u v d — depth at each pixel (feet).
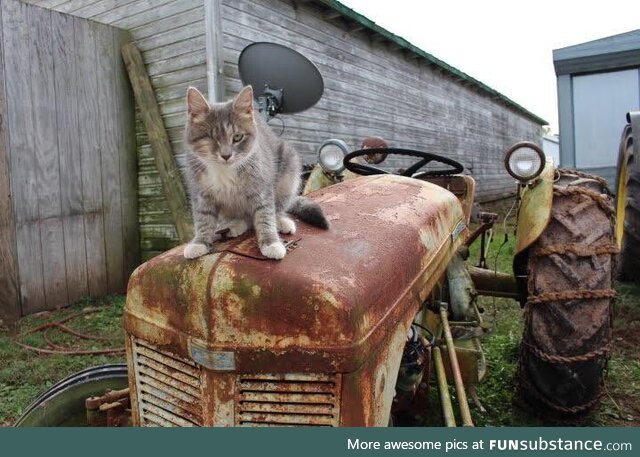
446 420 5.80
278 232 4.99
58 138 16.71
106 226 18.37
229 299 3.92
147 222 19.45
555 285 7.47
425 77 36.70
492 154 54.39
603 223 7.70
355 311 3.79
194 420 4.26
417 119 35.53
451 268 8.87
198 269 4.15
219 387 3.98
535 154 7.97
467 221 9.04
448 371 7.63
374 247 4.64
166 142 18.48
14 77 15.40
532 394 7.84
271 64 13.65
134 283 4.55
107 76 18.37
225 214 5.74
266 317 3.85
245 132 5.88
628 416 8.55
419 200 6.33
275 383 3.92
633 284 15.08
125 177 19.03
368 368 3.92
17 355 12.35
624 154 14.75
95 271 17.97
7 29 15.21
